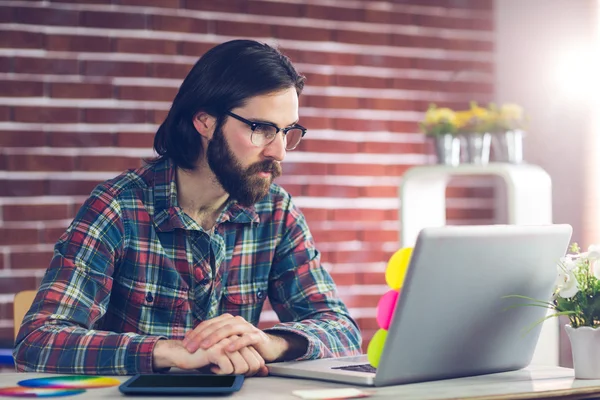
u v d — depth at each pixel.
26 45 3.71
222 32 4.00
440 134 3.89
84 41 3.79
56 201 3.75
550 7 4.16
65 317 1.76
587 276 1.61
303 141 4.14
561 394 1.43
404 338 1.44
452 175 4.39
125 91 3.84
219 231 2.04
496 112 3.88
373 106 4.27
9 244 3.69
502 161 3.89
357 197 4.23
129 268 1.96
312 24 4.16
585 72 3.98
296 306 2.07
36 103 3.73
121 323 1.97
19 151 3.71
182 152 1.98
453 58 4.41
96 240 1.89
